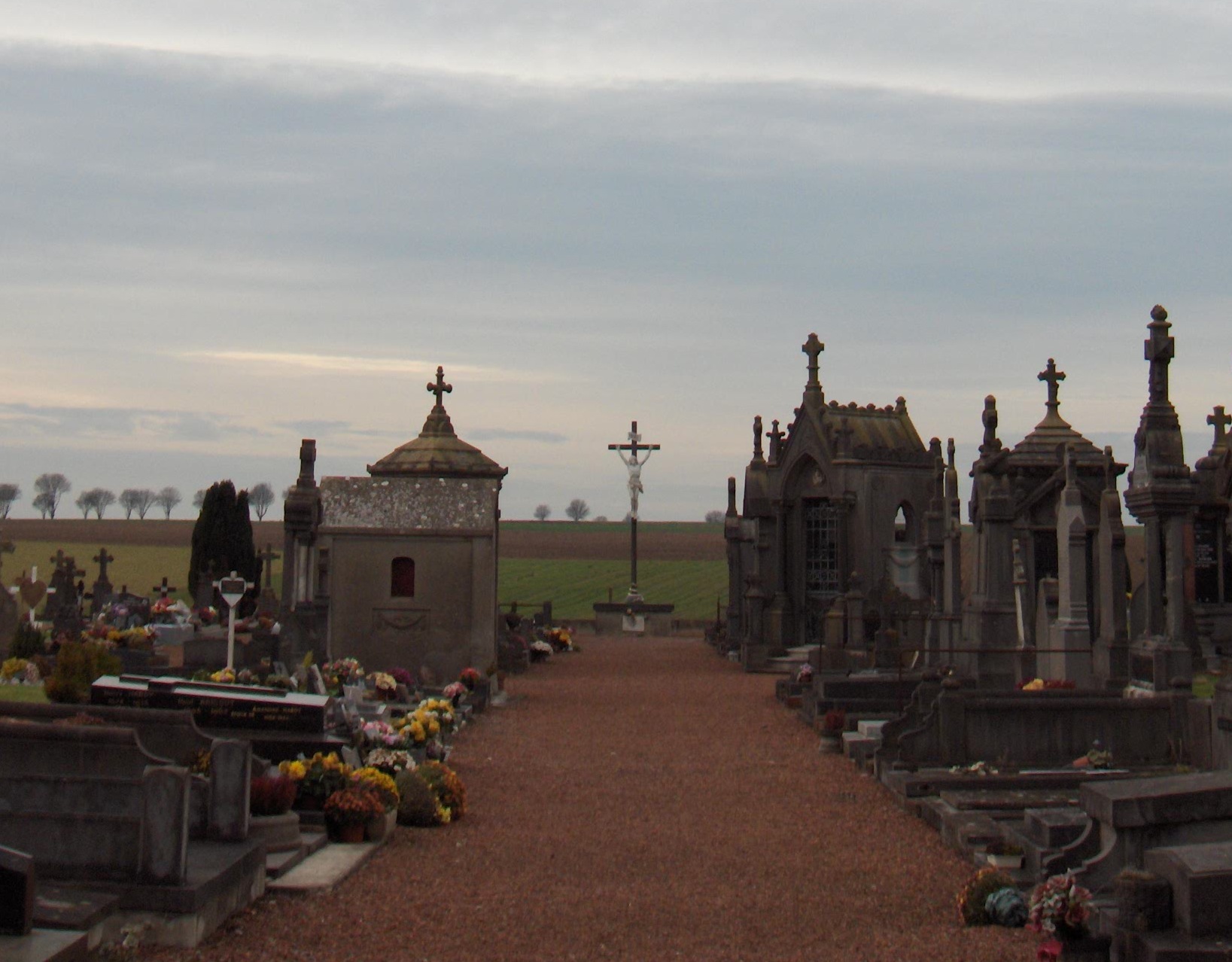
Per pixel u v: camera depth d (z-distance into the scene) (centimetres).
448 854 1673
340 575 3422
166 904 1216
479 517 3459
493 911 1406
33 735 1371
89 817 1240
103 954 1164
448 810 1858
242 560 6050
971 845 1666
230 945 1231
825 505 4728
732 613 5109
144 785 1225
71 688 2025
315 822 1666
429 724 2286
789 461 4694
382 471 4456
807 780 2253
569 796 2098
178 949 1205
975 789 1989
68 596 5084
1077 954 1197
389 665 3409
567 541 14412
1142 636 2444
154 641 3675
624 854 1706
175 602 4884
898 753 2197
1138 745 2123
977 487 3506
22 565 10044
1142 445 2445
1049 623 2925
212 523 6003
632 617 6762
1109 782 1342
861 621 4094
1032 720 2133
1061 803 1869
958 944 1275
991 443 3706
